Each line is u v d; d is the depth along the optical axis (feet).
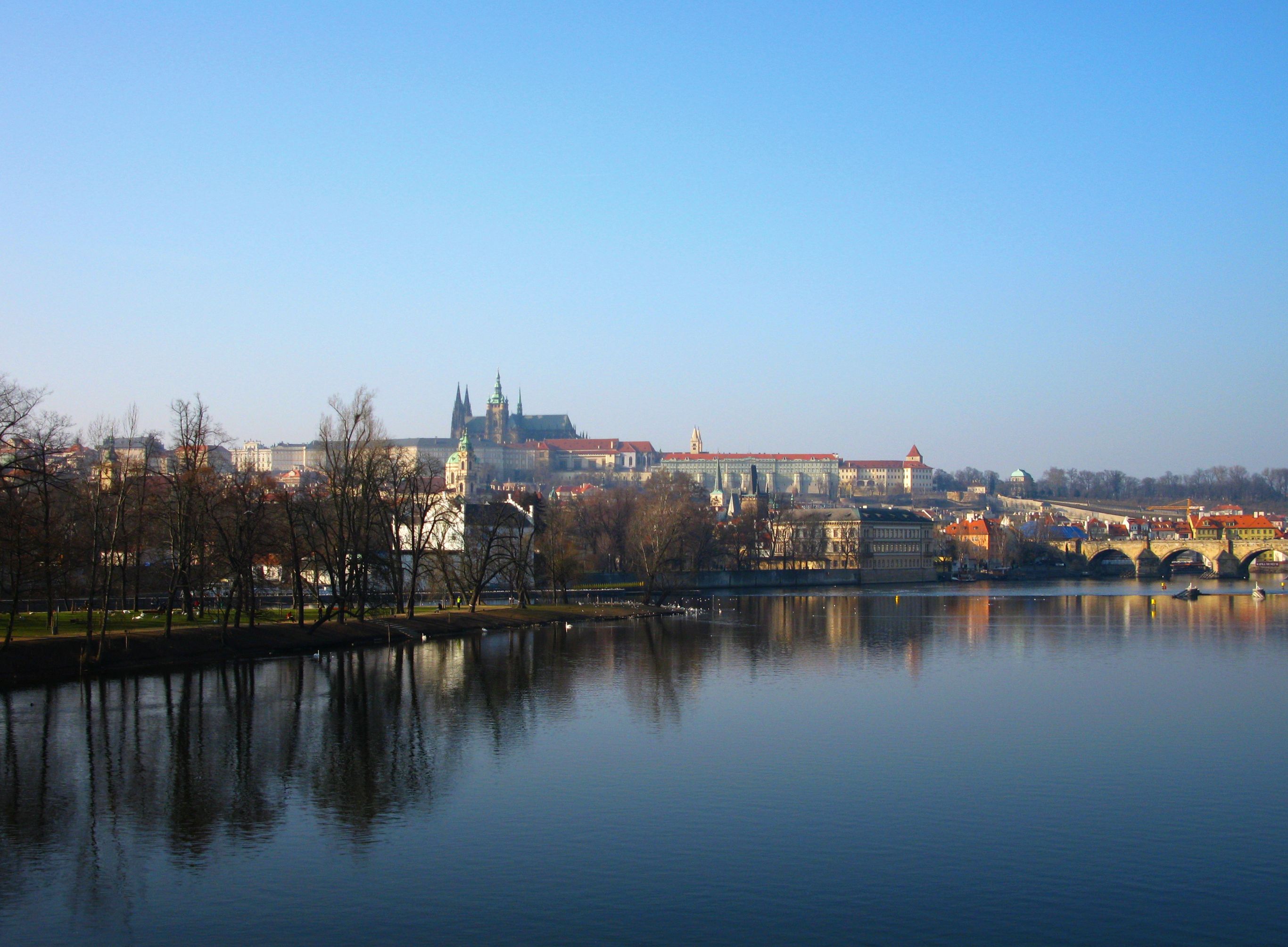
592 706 428.97
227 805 294.46
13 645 463.01
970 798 303.07
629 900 232.73
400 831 274.36
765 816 286.05
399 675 496.64
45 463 454.40
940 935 217.56
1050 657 591.78
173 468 529.04
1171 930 220.84
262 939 214.90
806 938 215.92
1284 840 270.87
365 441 602.44
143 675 473.26
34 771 324.80
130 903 231.09
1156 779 324.39
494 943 213.05
